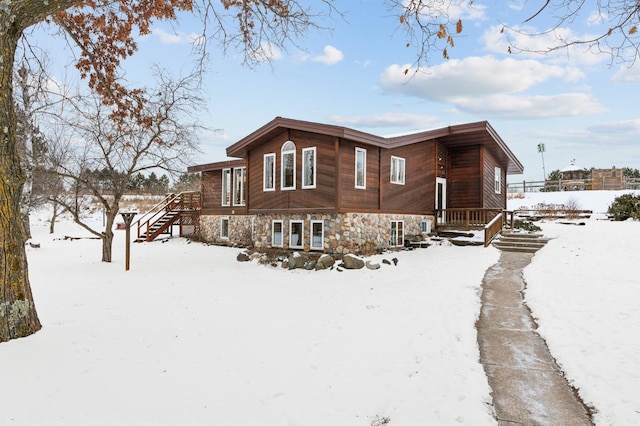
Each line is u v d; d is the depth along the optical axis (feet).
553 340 18.21
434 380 14.16
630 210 66.28
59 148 53.52
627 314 20.98
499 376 14.89
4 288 15.55
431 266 38.73
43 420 10.78
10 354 14.30
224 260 48.49
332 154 43.24
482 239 50.37
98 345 16.71
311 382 14.14
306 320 21.93
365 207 46.34
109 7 24.53
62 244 67.36
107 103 31.78
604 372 14.57
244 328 20.36
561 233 52.95
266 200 51.34
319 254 44.27
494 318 22.13
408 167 54.19
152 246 65.36
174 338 18.45
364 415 11.93
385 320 21.61
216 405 12.33
